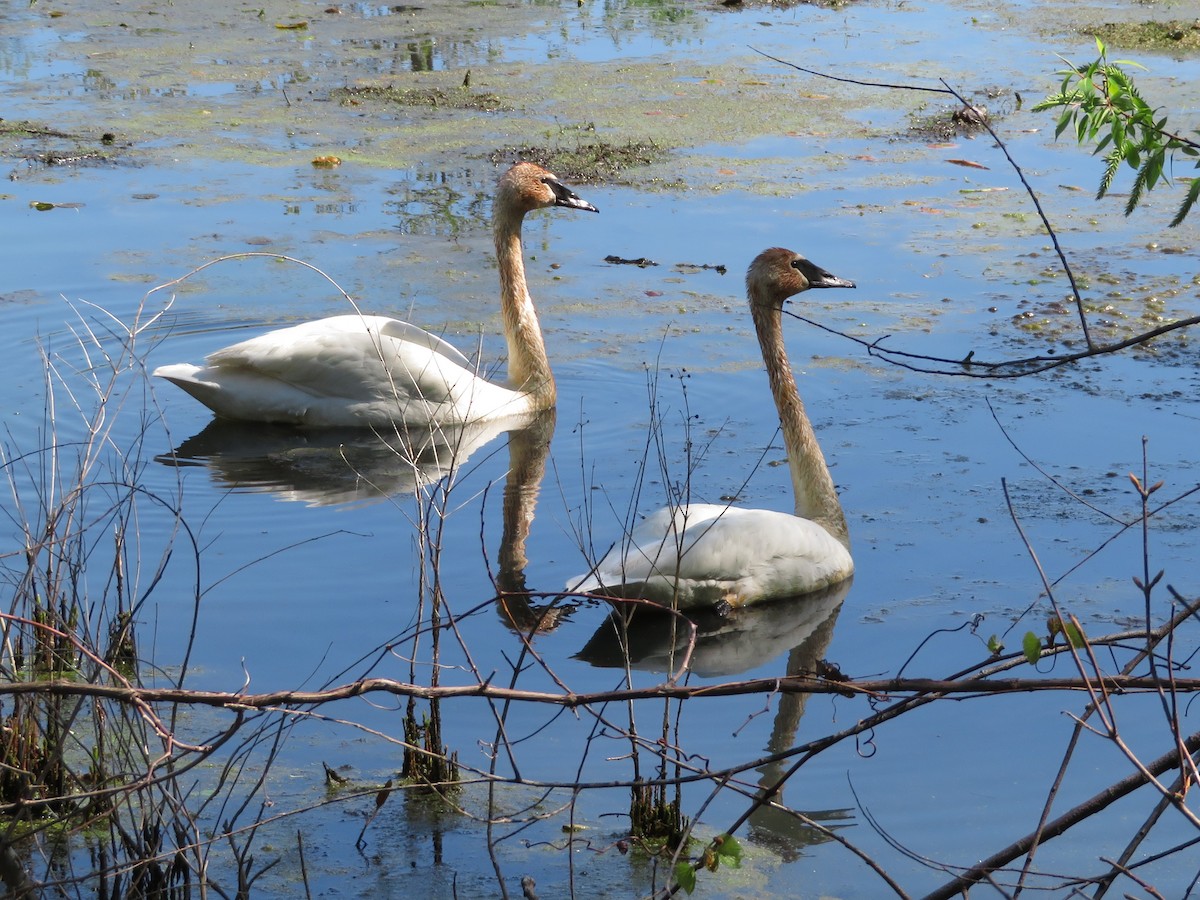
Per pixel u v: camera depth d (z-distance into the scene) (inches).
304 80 919.0
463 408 505.4
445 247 655.1
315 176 744.3
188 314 576.7
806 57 968.3
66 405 497.0
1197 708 313.0
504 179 527.2
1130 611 354.3
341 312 584.4
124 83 904.3
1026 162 767.1
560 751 302.5
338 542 401.1
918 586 374.3
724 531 367.6
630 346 552.7
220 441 484.1
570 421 494.3
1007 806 280.8
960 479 434.6
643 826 275.1
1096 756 297.6
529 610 364.8
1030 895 254.5
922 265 626.8
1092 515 406.9
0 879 233.9
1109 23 1025.5
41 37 1015.6
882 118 848.3
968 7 1101.7
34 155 762.2
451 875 263.6
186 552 391.9
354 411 500.1
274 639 345.7
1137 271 619.8
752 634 355.9
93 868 261.0
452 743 305.3
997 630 348.5
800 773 294.4
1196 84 860.6
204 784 290.2
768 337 420.2
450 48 1002.1
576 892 258.7
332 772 293.6
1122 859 202.5
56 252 629.6
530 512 422.9
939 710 318.0
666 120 843.4
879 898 255.8
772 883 260.7
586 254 649.0
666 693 199.2
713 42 1015.6
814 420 482.3
